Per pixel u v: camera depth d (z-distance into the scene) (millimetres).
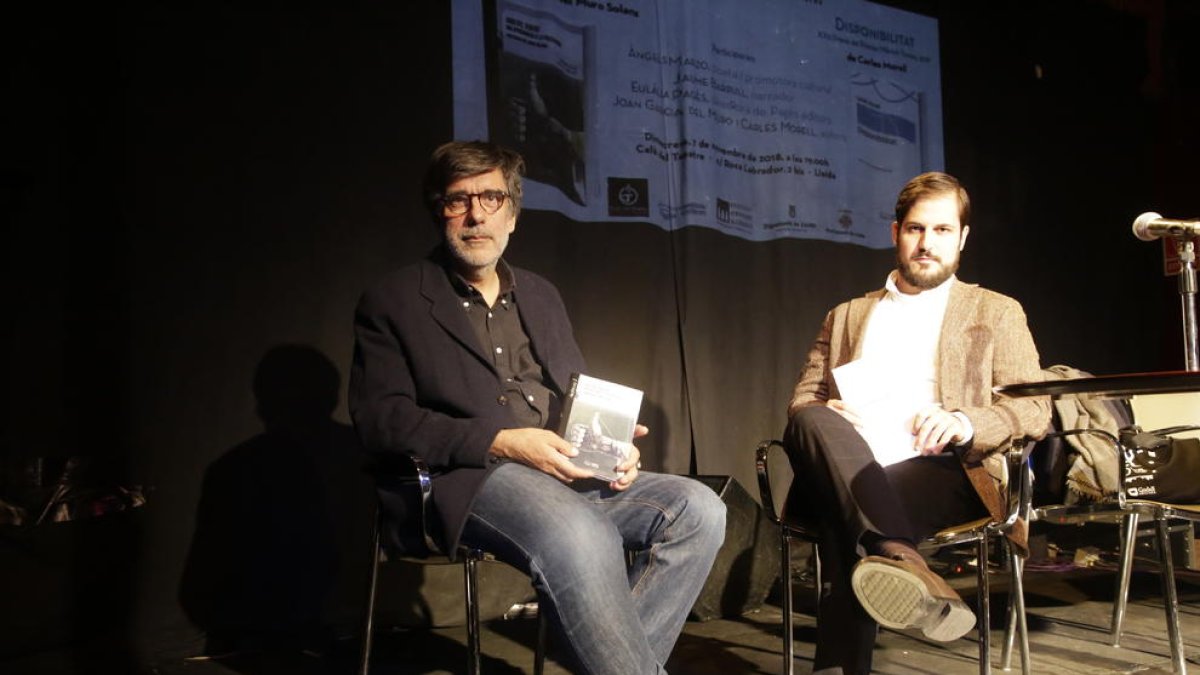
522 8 3578
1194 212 5609
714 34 4074
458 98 3428
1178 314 5617
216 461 2936
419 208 3352
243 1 3066
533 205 3533
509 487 1961
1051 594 3660
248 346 3018
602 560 1861
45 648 2600
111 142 2820
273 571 3006
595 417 2125
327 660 2805
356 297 3215
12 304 2639
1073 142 5375
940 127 4824
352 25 3254
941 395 2416
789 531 2279
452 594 3219
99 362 2766
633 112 3822
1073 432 2459
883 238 4551
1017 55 5172
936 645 2945
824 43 4422
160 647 2777
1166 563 2471
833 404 2275
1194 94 5625
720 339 3955
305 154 3152
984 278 4945
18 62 2680
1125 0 5641
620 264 3736
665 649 2090
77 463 2713
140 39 2883
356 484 3178
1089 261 5391
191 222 2941
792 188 4250
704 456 3846
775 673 2625
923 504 2316
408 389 2150
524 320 2355
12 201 2654
